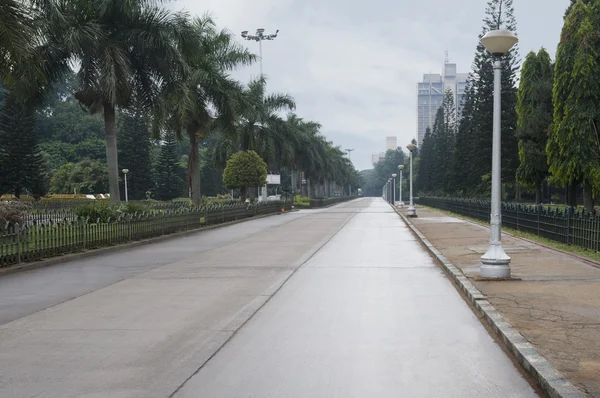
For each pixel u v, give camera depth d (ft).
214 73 102.68
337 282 33.73
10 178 183.01
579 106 92.12
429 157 305.73
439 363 17.57
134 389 15.42
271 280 34.81
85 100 74.33
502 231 69.56
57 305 27.55
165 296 29.71
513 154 158.30
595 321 21.35
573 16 94.58
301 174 257.14
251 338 20.83
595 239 43.45
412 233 73.87
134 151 230.89
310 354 18.65
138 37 71.67
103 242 54.75
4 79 45.60
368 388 15.38
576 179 96.17
